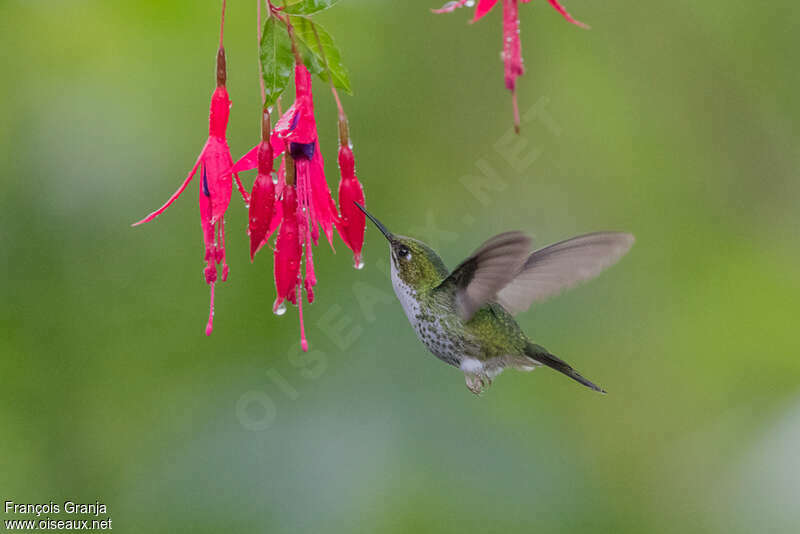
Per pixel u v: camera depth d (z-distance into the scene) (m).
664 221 9.95
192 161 8.92
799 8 9.63
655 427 9.58
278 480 8.35
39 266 8.62
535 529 8.44
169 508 8.32
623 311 9.80
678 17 9.81
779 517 8.80
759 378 9.68
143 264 8.80
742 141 9.92
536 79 9.77
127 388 8.71
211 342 8.77
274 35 4.86
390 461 8.45
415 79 9.33
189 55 9.02
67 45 8.89
